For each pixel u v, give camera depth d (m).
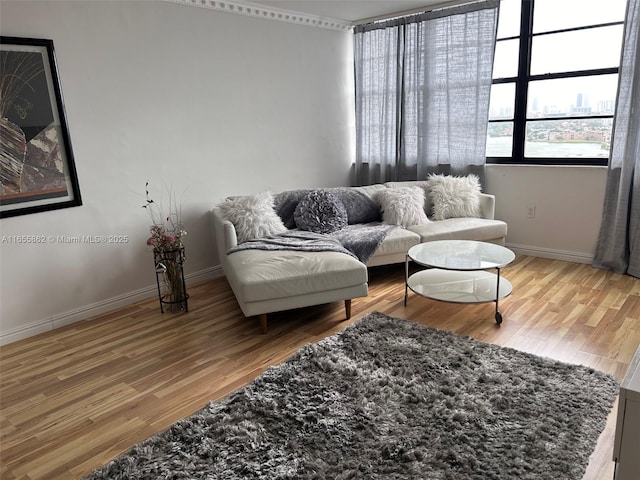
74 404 2.32
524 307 3.27
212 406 2.19
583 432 1.91
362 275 3.09
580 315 3.10
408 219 4.13
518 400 2.14
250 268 3.00
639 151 3.62
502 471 1.72
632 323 2.96
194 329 3.13
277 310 2.96
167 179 3.81
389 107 4.99
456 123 4.60
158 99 3.66
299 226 4.07
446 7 4.41
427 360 2.52
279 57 4.48
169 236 3.34
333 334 2.94
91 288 3.45
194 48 3.83
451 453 1.81
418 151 4.88
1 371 2.68
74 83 3.19
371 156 5.26
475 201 4.32
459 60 4.45
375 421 2.03
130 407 2.27
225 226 3.54
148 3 3.50
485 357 2.54
